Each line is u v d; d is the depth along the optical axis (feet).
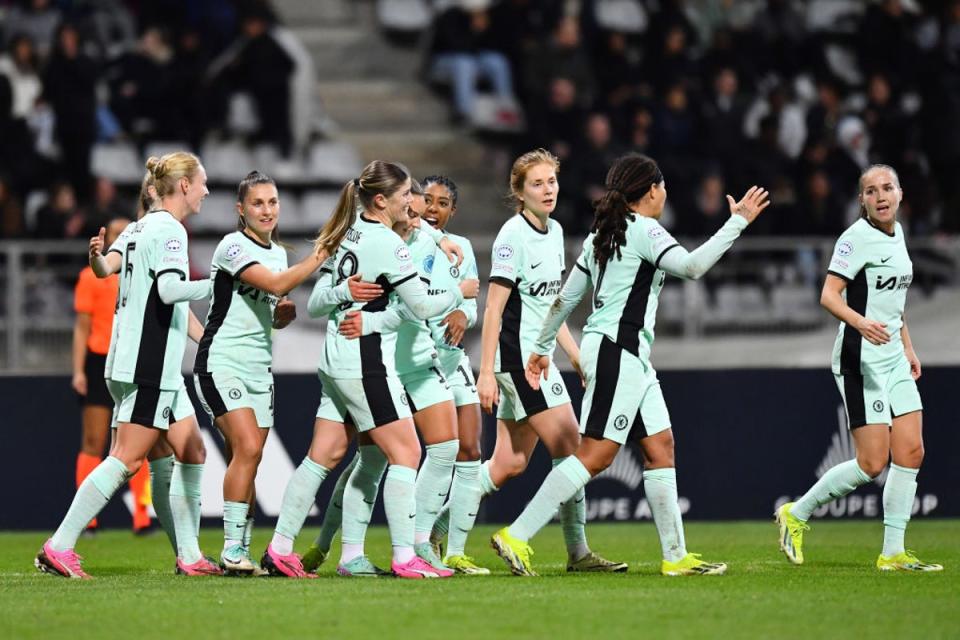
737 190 182.91
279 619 63.67
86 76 177.27
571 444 84.84
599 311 80.64
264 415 82.94
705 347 153.07
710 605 67.67
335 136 208.03
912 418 86.48
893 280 85.92
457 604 67.92
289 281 78.28
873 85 196.54
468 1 213.46
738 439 132.67
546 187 84.58
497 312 83.30
